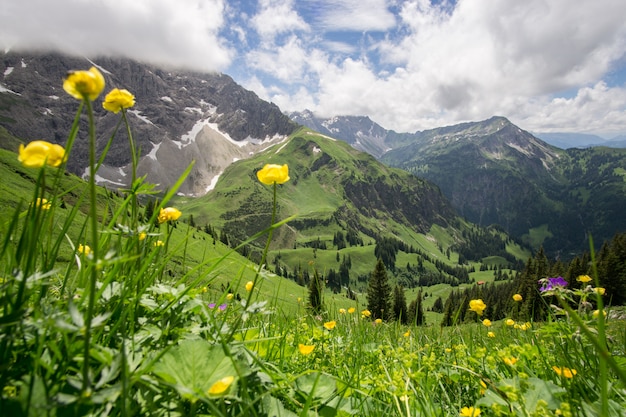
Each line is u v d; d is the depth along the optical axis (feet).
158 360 6.21
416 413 8.61
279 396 7.93
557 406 7.34
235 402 6.63
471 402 10.34
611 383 8.96
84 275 7.66
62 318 5.51
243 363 6.74
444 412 9.04
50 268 7.00
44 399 4.74
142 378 5.56
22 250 5.82
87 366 4.92
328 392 8.34
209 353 6.81
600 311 5.35
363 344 16.15
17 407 4.58
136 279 7.36
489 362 11.07
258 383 6.95
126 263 8.57
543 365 11.23
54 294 8.33
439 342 16.35
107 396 4.90
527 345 10.84
